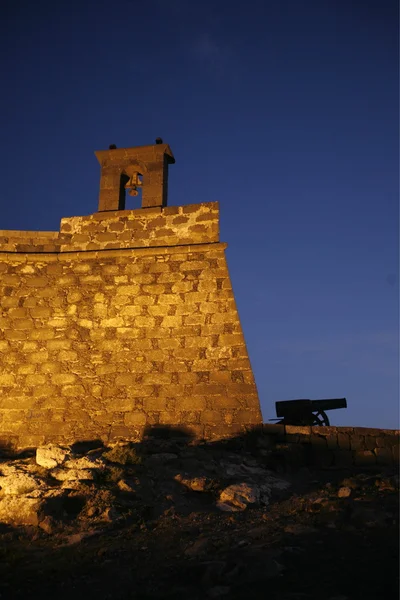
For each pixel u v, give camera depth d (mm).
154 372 15438
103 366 15734
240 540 8461
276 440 14086
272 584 6922
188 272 16469
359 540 8148
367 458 13555
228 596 6676
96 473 11344
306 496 11227
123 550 8469
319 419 16938
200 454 13156
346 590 6648
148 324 16047
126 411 15094
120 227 17375
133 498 10719
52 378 15773
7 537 9453
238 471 12781
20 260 17312
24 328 16453
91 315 16406
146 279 16594
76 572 7684
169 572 7484
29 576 7648
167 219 17203
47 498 10328
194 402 14891
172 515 10250
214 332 15602
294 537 8406
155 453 13383
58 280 16984
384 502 9922
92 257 17125
